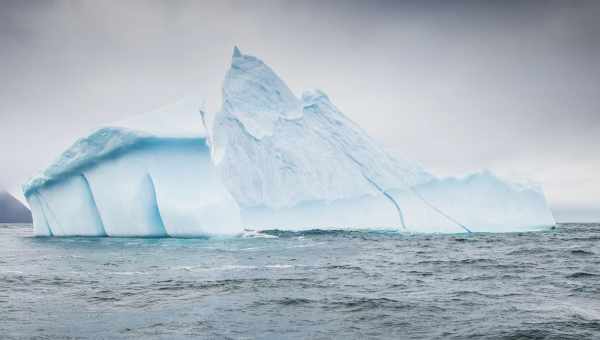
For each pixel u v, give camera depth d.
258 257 16.98
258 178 32.25
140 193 23.78
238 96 34.81
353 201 32.19
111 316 7.96
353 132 35.12
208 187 24.31
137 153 23.47
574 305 8.90
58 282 11.42
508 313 8.22
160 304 8.91
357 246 21.86
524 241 25.41
